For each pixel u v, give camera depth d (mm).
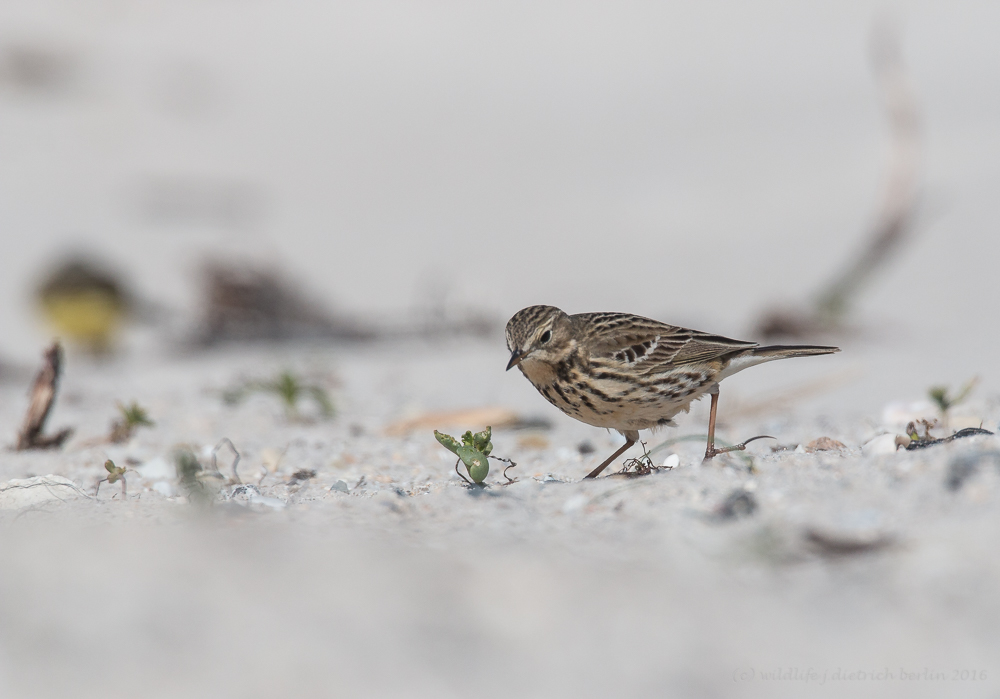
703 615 4613
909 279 19797
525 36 47312
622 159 31406
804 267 21547
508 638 4383
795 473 6383
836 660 4219
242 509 6391
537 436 10391
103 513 6559
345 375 14992
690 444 8984
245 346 18109
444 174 31969
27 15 47656
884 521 5465
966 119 30000
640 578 5051
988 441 6332
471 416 11094
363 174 32500
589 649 4277
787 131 31875
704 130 33219
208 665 4117
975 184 24656
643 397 8055
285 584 4887
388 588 4848
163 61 45062
